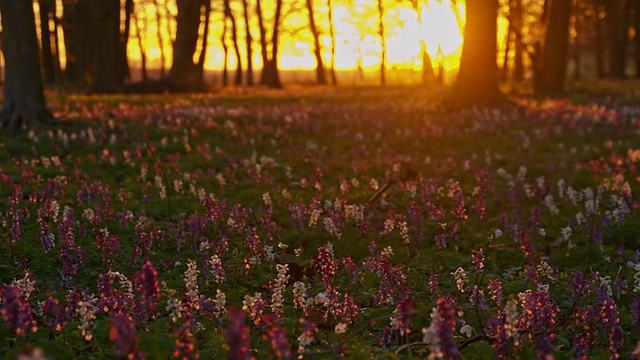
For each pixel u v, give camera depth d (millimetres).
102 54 37281
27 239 8984
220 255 8164
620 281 6875
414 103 28125
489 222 10477
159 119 21500
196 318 6070
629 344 5379
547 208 11516
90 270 7863
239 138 19672
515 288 7281
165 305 6730
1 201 11031
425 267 8070
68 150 16562
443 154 17719
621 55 69688
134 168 14648
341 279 7695
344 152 18016
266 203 10180
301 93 39406
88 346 5324
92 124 20609
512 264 8703
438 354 4027
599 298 5750
